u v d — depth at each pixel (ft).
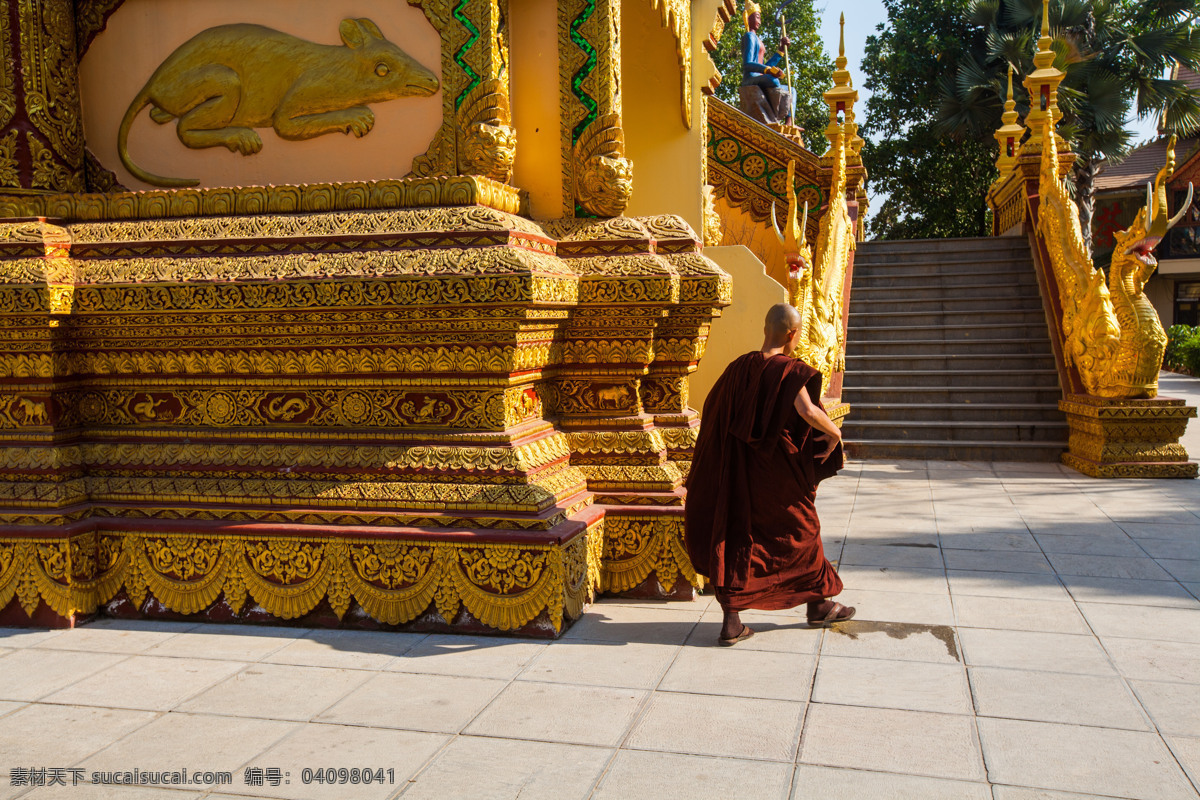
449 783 9.17
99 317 14.61
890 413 35.35
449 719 10.71
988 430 33.65
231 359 14.82
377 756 9.78
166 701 11.39
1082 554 18.44
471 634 13.82
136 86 16.48
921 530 21.02
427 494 14.01
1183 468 27.78
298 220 14.69
